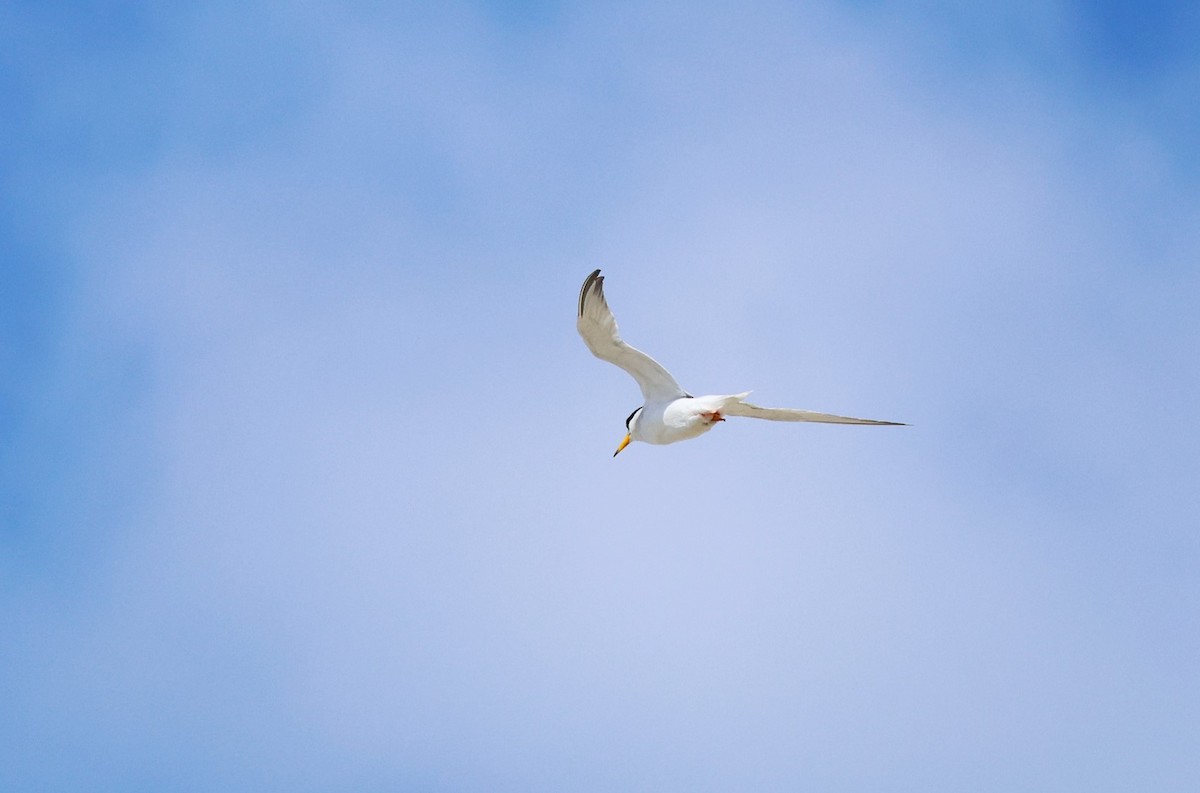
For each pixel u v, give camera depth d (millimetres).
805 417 15391
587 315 14758
